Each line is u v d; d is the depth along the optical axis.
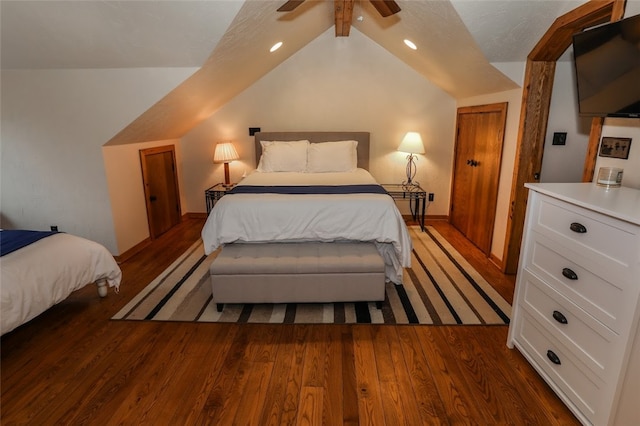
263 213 2.61
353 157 4.28
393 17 3.11
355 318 2.45
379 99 4.51
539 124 2.81
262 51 3.42
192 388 1.82
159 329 2.34
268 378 1.89
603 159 1.94
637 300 1.25
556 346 1.71
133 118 3.10
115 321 2.43
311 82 4.48
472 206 3.95
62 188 3.32
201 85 3.31
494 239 3.39
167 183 4.41
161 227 4.29
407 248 2.66
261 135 4.56
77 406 1.71
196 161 4.79
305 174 3.97
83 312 2.54
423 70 4.15
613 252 1.34
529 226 1.89
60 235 2.53
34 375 1.92
